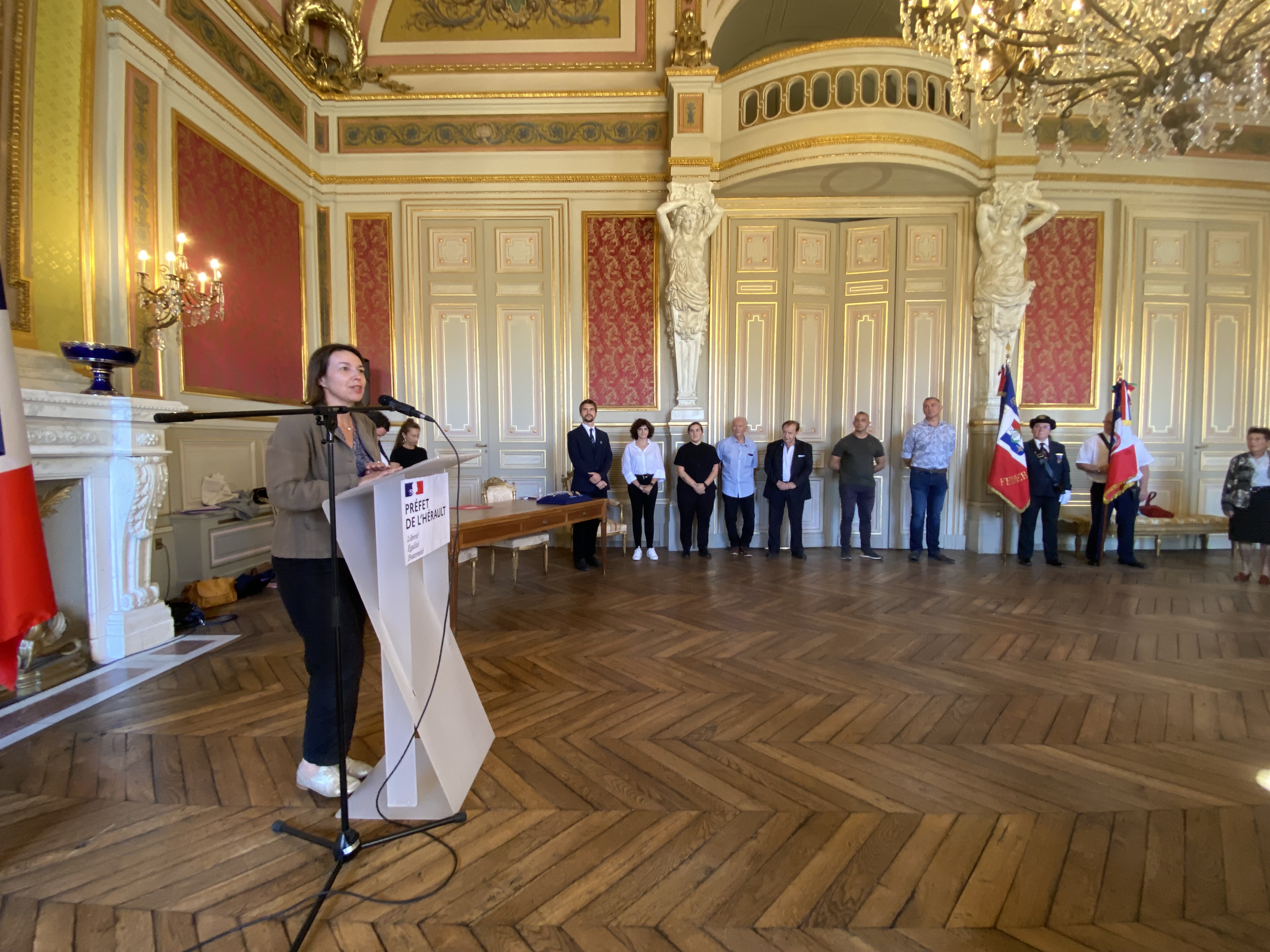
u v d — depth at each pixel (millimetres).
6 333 1630
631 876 1511
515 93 5824
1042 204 5676
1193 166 5969
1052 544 5367
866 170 5348
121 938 1318
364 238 6016
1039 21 3396
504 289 6078
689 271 5719
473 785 1925
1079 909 1398
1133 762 2062
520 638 3332
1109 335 6082
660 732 2273
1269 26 3023
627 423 6129
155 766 2041
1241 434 6215
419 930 1339
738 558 5629
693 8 5668
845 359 6246
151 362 3756
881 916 1375
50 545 2885
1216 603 4082
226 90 4512
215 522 4094
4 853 1596
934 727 2312
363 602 1672
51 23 3215
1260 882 1487
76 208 3324
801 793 1874
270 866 1553
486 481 4992
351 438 1836
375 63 5922
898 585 4582
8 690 2439
